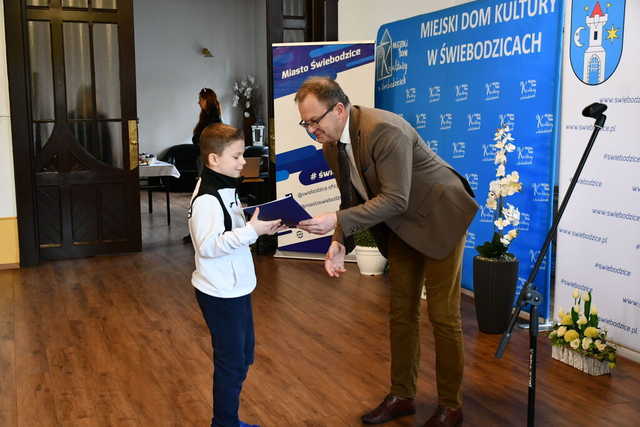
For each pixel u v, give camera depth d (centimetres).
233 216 271
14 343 427
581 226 417
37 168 657
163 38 1323
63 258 672
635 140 377
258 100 1365
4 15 613
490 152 492
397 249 307
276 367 384
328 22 681
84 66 665
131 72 678
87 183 674
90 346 421
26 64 626
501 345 259
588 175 409
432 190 288
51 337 438
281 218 268
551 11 432
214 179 268
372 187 285
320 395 347
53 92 657
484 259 434
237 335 273
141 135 1330
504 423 315
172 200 1137
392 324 315
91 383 364
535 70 447
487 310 435
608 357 369
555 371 377
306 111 276
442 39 535
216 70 1363
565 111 421
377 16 678
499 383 360
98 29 666
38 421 320
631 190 382
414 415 324
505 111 475
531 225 455
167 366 388
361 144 278
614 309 399
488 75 488
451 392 306
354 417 323
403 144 272
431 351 407
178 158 1298
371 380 366
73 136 666
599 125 296
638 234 380
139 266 636
